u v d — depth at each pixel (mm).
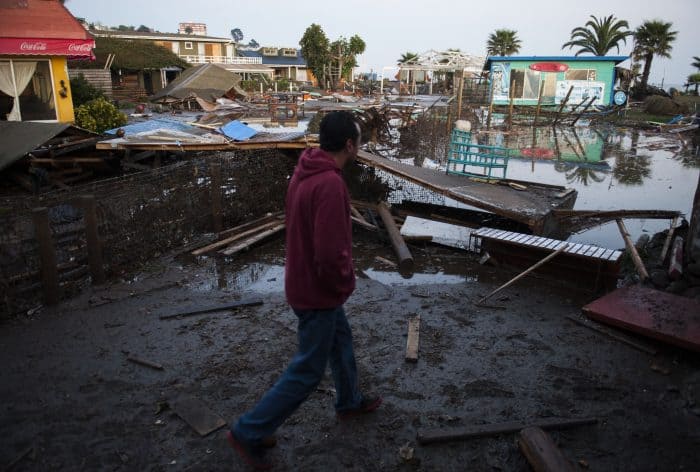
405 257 5719
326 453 2729
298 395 2475
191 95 29500
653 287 4961
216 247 6168
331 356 2758
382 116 19172
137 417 3023
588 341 3955
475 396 3250
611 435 2871
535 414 3057
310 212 2289
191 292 4965
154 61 36156
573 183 11469
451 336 4070
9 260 4328
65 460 2662
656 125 24703
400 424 2967
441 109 23719
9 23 14609
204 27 63812
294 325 4266
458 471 2605
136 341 3953
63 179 9680
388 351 3834
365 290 5070
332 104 30781
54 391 3271
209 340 3988
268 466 2590
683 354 3711
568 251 4988
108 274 5305
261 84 45656
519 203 7195
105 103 15820
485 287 5156
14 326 4172
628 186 11133
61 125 9555
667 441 2814
